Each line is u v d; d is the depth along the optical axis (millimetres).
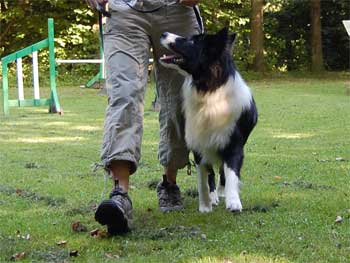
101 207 3816
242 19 25906
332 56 27797
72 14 24984
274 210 4680
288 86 20812
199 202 4785
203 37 4363
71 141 9188
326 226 4164
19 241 3939
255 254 3531
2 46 24672
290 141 8852
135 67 4227
